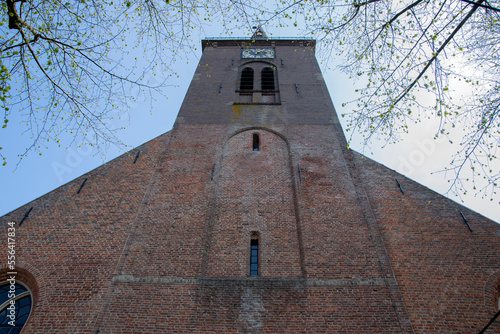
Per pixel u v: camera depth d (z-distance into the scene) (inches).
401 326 331.9
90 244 410.3
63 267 386.3
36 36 300.0
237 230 434.6
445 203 449.7
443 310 344.2
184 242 412.2
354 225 428.5
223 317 343.0
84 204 458.0
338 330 330.6
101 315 343.0
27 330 333.1
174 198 467.8
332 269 382.0
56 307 350.6
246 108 660.7
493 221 419.8
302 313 345.1
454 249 396.8
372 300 353.4
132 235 420.5
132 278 375.2
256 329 333.7
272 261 399.2
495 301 351.9
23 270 384.5
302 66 817.5
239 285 370.3
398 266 384.8
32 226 426.9
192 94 706.2
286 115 638.5
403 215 440.5
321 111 650.2
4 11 284.8
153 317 341.7
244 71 816.3
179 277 376.5
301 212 444.8
